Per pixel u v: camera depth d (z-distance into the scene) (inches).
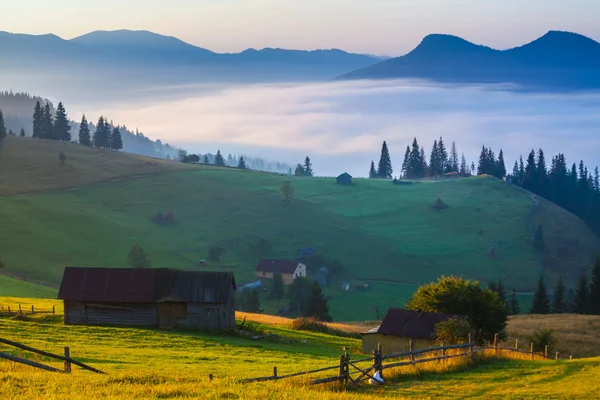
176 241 7760.8
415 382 1194.6
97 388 916.0
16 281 4094.5
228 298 2448.3
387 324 2386.8
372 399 961.5
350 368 1455.5
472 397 1080.8
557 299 5610.2
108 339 1969.7
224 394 907.4
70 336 1955.0
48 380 960.3
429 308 2541.8
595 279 5241.1
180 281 2454.5
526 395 1095.6
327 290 6904.5
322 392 988.6
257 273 7180.1
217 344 2039.9
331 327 3100.4
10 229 6870.1
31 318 2402.8
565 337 3009.4
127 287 2434.8
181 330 2384.4
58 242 6835.6
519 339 2952.8
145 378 1025.5
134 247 6520.7
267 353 1929.1
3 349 1472.7
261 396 905.5
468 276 7608.3
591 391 1118.4
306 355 1953.7
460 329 1857.8
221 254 7519.7
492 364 1389.0
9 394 844.6
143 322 2418.8
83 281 2444.6
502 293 5344.5
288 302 6555.1
